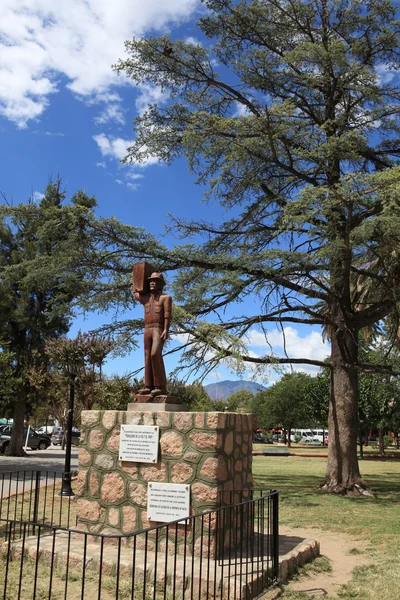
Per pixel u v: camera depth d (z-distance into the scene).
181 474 6.84
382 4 15.69
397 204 11.81
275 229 16.58
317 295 15.73
